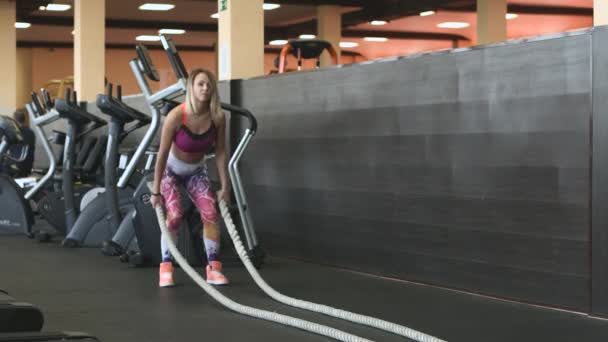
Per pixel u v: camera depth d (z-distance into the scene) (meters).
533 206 4.21
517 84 4.28
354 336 3.44
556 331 3.59
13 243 7.20
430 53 4.83
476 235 4.55
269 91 6.37
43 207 7.53
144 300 4.46
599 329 3.63
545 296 4.17
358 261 5.47
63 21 18.12
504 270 4.39
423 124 4.88
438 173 4.79
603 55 3.83
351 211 5.50
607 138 3.82
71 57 23.59
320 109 5.77
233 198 6.80
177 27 19.12
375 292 4.68
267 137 6.39
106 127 10.43
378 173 5.25
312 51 8.02
